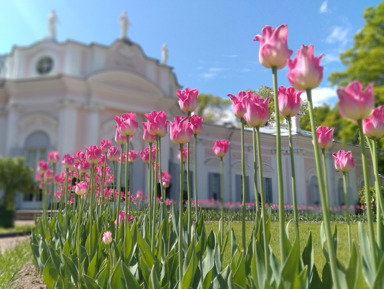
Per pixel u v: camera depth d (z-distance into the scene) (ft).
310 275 3.95
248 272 4.60
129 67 46.37
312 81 2.92
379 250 3.56
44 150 44.01
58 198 13.56
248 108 4.07
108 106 43.11
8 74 47.88
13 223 29.96
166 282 4.81
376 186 3.60
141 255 5.02
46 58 47.50
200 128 6.06
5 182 34.91
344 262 4.34
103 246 7.05
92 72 43.75
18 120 45.60
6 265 10.84
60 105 43.55
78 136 42.83
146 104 40.42
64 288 5.58
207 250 5.16
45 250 8.69
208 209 8.76
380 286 2.80
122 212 7.22
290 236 6.21
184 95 5.41
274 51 3.18
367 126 3.55
